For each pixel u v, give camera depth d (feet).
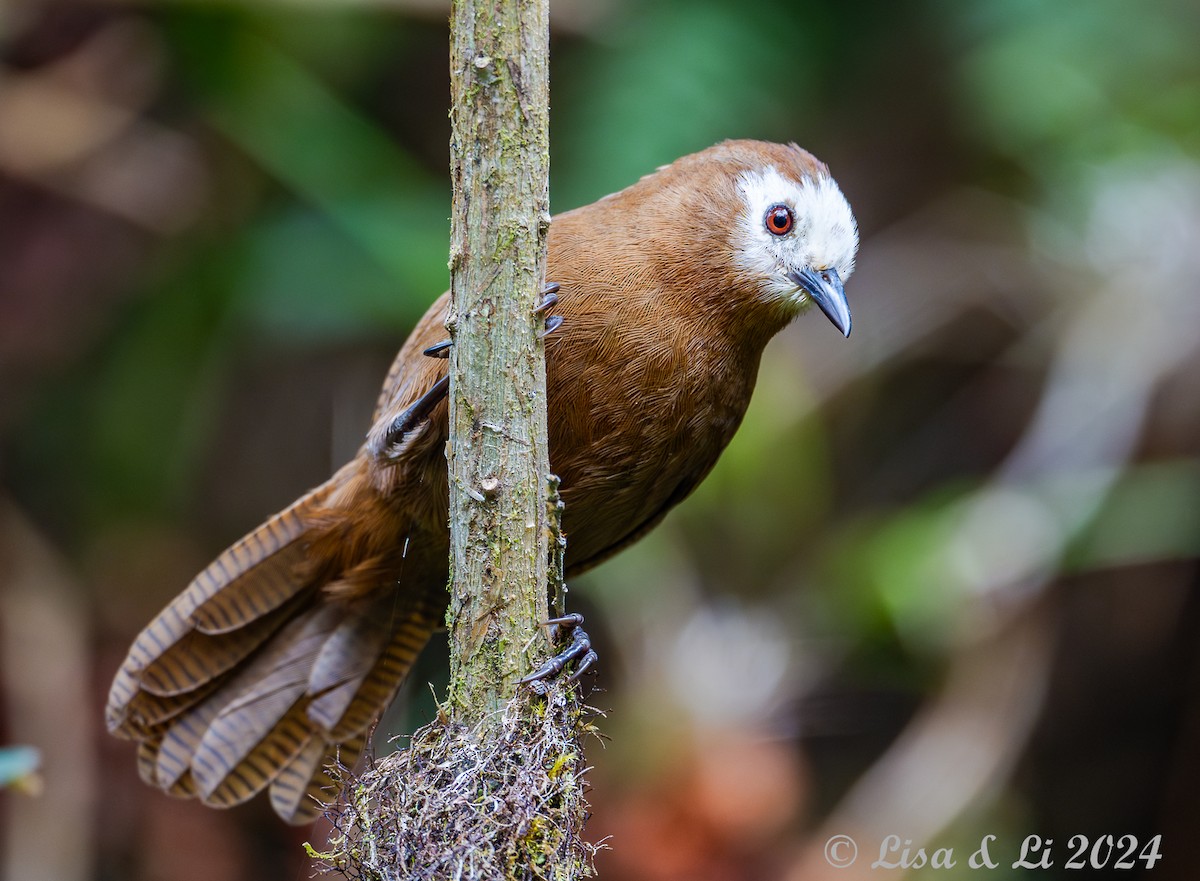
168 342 38.14
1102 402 38.09
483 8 17.69
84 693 37.96
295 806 26.09
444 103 41.22
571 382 22.59
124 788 38.93
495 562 18.49
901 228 42.78
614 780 34.55
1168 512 37.17
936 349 41.91
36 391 39.70
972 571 36.32
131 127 38.68
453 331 18.39
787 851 35.47
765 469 37.81
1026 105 39.70
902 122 42.68
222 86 37.27
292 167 36.88
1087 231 40.24
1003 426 42.24
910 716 39.75
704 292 23.66
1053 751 42.60
